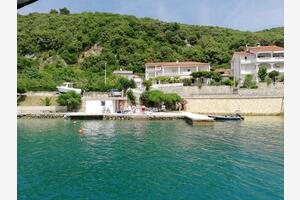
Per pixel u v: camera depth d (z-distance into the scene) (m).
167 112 64.62
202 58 113.06
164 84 77.00
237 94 69.75
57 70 96.88
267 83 71.75
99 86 76.25
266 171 22.47
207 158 26.64
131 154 28.44
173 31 132.88
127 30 126.56
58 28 131.75
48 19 141.38
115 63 109.62
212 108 68.62
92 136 38.62
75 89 71.19
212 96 68.94
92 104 65.12
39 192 18.62
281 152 28.81
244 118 60.38
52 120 57.16
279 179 20.53
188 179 20.83
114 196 17.88
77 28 131.62
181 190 18.72
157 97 67.31
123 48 116.31
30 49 118.94
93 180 20.81
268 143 33.41
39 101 69.56
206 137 37.56
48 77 85.69
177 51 119.38
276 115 67.00
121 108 68.12
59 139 36.47
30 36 123.94
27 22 138.75
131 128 46.00
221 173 22.02
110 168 23.73
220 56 113.50
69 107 67.00
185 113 61.22
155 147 31.50
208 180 20.52
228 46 127.94
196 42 130.50
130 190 18.83
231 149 30.31
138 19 144.50
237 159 26.20
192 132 41.72
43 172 22.77
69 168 23.81
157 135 39.25
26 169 23.56
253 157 26.89
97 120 56.84
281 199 17.09
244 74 84.38
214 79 81.25
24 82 73.12
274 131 42.38
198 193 18.19
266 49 83.69
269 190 18.50
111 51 115.94
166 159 26.41
